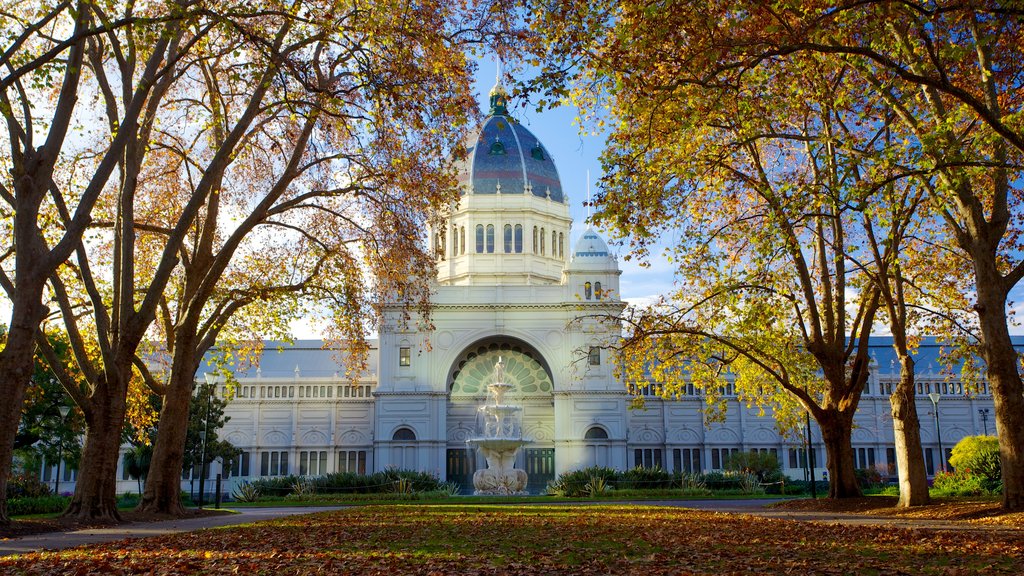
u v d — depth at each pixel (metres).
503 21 26.36
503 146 100.69
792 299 34.59
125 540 19.56
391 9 24.91
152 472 32.44
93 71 29.62
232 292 34.81
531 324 89.94
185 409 32.91
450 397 92.12
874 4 19.86
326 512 35.44
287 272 39.09
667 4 19.98
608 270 90.06
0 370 22.64
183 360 32.59
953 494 38.53
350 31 25.56
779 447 93.88
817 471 93.50
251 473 93.06
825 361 34.97
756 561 14.51
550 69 21.42
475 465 90.38
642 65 21.61
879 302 36.12
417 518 29.47
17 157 23.44
